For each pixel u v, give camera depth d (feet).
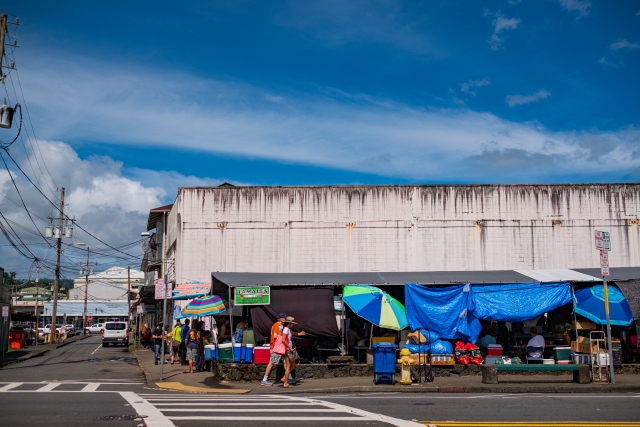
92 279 357.20
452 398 44.70
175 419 33.06
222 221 98.17
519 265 97.04
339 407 39.06
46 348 144.66
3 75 68.33
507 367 53.62
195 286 81.15
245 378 58.54
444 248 97.50
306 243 97.81
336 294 69.41
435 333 62.95
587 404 40.42
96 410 36.58
